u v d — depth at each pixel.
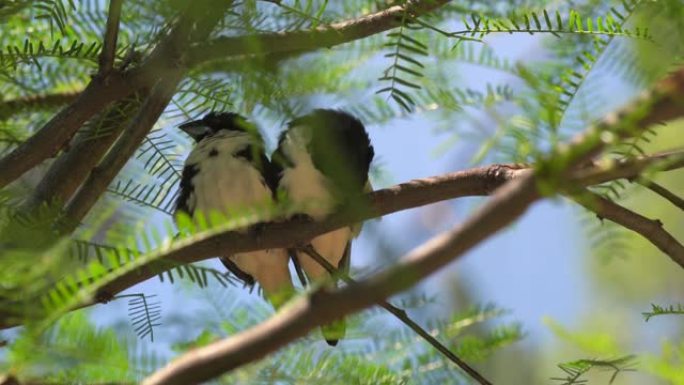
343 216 6.25
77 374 4.21
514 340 6.32
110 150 7.08
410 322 5.94
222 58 4.79
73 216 6.91
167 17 4.75
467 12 5.17
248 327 5.22
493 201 3.16
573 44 4.70
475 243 3.16
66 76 7.30
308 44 4.99
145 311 5.22
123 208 7.05
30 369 3.91
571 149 3.18
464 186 6.25
